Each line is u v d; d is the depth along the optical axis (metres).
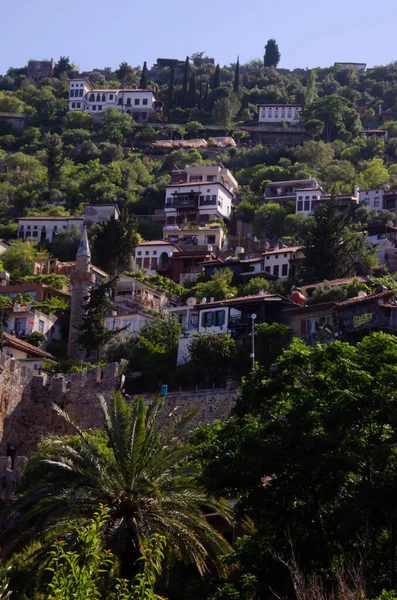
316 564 43.25
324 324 92.69
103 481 49.94
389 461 45.38
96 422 80.75
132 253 151.12
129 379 96.25
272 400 49.41
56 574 29.72
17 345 105.06
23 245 171.38
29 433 80.44
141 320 117.88
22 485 60.66
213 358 92.75
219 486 46.75
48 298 137.50
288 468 45.94
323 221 128.25
